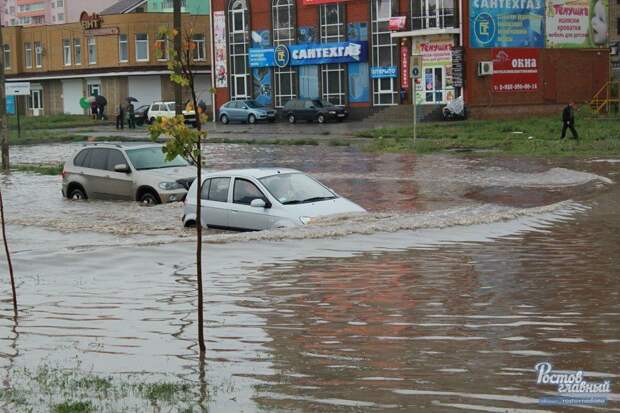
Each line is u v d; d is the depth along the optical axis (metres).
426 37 71.62
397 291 12.66
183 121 10.04
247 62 84.25
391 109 72.81
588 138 47.88
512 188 28.22
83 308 12.31
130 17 97.00
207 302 12.38
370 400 8.06
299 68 80.75
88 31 100.25
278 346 9.97
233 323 11.12
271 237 17.64
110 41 98.38
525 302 11.74
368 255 15.73
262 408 7.96
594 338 9.86
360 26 75.88
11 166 43.25
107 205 27.41
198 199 10.13
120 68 97.69
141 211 25.41
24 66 108.62
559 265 14.36
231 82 85.62
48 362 9.67
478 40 69.50
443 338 10.02
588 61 74.38
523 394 8.09
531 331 10.22
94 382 8.84
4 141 42.09
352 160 41.09
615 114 70.12
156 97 98.62
